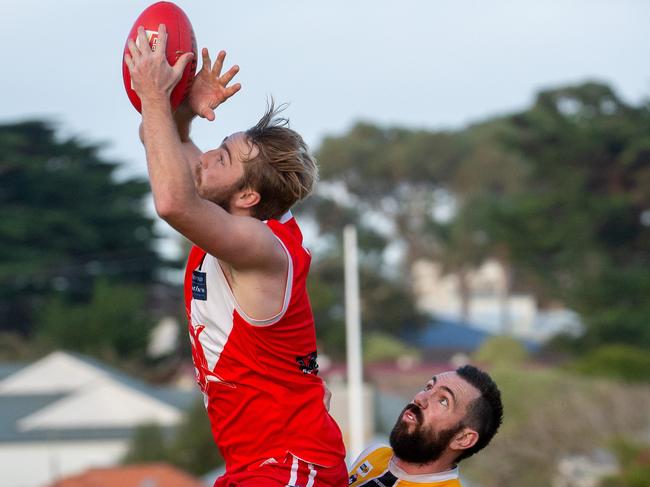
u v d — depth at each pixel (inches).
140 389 3850.9
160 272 5964.6
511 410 2945.4
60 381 4045.3
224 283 439.2
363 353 5895.7
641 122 5014.8
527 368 3754.9
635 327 4680.1
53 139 5900.6
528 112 5191.9
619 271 4867.1
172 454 2970.0
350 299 2405.3
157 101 416.8
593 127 5012.3
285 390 450.0
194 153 477.7
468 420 497.0
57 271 5556.1
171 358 5447.8
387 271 7500.0
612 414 2561.5
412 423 501.7
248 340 439.8
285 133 453.4
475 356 5600.4
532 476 2544.3
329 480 460.1
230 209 452.1
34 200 5684.1
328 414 473.7
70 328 5088.6
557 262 5024.6
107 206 5792.3
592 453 2532.0
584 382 2923.2
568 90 5182.1
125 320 5211.6
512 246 5049.2
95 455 3447.3
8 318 5649.6
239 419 454.0
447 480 504.7
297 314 446.3
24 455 3447.3
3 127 5767.7
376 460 524.7
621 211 4965.6
